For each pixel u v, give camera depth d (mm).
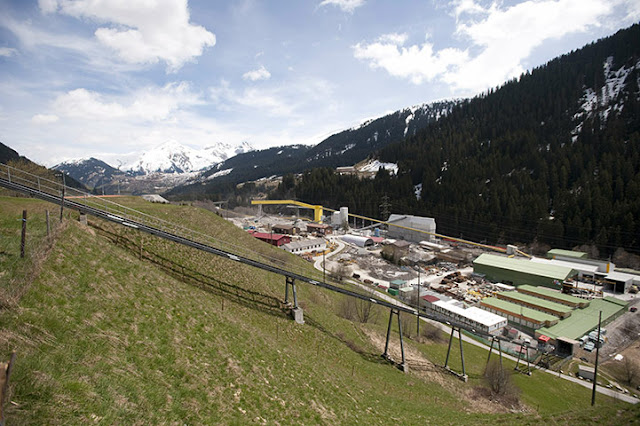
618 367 51562
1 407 7492
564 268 89062
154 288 23281
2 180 26500
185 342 19297
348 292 36438
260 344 24406
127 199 55188
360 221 182125
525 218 130250
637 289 83812
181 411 13695
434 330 55594
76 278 19141
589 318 66312
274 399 18453
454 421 26391
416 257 109000
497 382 37719
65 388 11070
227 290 32812
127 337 16812
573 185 137625
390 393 29406
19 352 11516
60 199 26797
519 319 65562
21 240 19625
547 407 38062
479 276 94688
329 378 25453
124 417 11461
